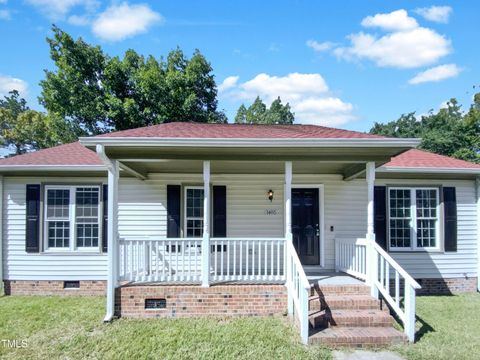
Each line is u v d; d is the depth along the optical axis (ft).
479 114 73.41
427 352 17.54
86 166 30.48
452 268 32.96
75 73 71.51
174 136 23.90
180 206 32.45
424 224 33.47
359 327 20.27
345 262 29.04
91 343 18.78
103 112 71.10
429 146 74.08
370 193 23.90
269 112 108.06
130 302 23.17
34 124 104.63
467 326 21.80
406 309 19.39
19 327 21.48
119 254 23.98
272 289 23.41
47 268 31.68
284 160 23.86
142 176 31.19
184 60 80.94
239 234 32.60
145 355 17.26
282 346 18.16
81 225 32.27
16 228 31.81
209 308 23.22
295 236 32.60
